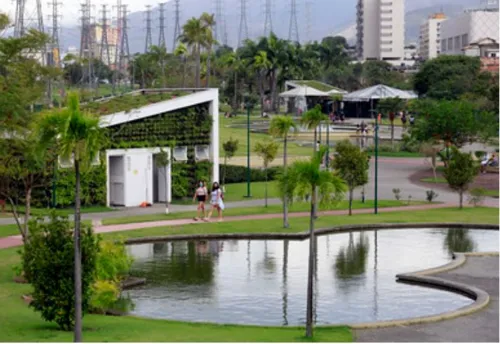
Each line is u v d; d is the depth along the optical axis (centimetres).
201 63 16225
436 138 7819
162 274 3578
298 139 10569
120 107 5678
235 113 15100
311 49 17450
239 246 4284
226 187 6750
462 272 3538
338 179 2489
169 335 2383
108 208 5500
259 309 2980
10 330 2412
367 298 3162
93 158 2295
